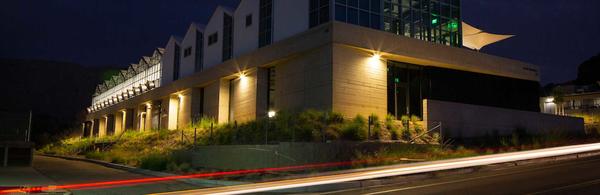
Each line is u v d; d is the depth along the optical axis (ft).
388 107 99.76
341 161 64.18
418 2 111.04
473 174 52.95
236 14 132.26
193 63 154.20
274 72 116.26
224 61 134.21
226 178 62.85
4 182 56.44
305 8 105.70
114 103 229.66
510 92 121.60
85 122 271.69
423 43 102.32
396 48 97.91
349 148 65.62
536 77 126.52
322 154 63.77
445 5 115.65
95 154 117.08
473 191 40.47
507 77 121.60
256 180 57.93
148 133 142.61
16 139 84.48
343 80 92.02
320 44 94.07
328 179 51.90
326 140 71.67
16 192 47.01
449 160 63.82
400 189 44.14
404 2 108.68
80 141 179.83
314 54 97.19
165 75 173.68
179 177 64.44
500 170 55.42
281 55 105.70
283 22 111.86
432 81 106.93
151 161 81.97
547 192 38.17
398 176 51.44
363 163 62.85
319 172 60.13
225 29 137.80
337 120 83.20
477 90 114.32
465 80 112.68
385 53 96.63
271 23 116.06
